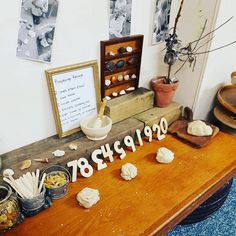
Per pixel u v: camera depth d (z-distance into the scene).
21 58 0.83
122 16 1.03
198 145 1.12
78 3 0.89
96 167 1.01
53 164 0.90
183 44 1.24
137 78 1.22
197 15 1.14
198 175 0.98
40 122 0.98
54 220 0.79
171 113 1.25
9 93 0.85
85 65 1.00
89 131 0.99
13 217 0.75
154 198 0.88
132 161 1.05
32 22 0.81
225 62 1.32
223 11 1.10
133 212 0.82
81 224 0.78
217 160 1.07
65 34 0.90
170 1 1.17
